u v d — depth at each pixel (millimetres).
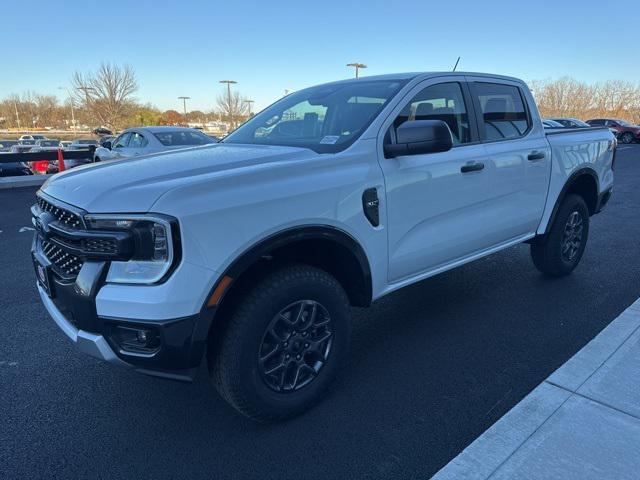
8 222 8625
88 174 2768
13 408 2965
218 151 3174
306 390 2797
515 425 2625
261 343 2566
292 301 2643
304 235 2666
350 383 3158
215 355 2525
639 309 4086
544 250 4762
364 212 2949
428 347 3623
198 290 2285
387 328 3965
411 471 2385
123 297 2260
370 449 2545
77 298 2396
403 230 3223
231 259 2379
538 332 3820
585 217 4984
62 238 2525
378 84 3605
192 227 2266
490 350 3553
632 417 2656
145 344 2307
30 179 13445
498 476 2275
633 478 2229
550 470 2293
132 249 2268
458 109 3744
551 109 65438
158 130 11250
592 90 65500
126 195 2332
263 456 2520
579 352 3375
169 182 2402
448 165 3453
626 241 6500
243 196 2443
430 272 3553
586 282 4895
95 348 2393
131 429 2760
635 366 3156
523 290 4707
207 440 2652
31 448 2602
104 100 43125
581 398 2840
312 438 2645
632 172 15055
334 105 3521
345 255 2994
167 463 2484
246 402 2568
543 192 4391
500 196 3934
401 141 2986
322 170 2799
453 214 3568
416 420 2770
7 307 4570
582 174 4801
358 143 3035
